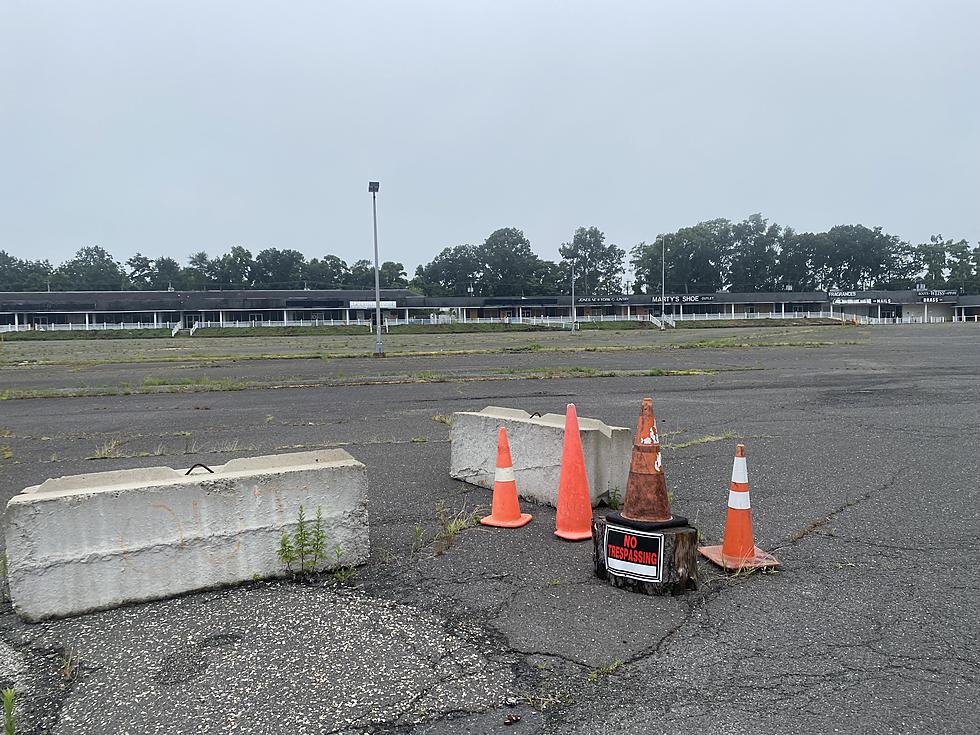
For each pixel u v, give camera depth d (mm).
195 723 2967
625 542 4281
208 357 32188
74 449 9828
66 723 2988
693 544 4227
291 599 4227
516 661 3426
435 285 151625
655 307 106625
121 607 4148
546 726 2887
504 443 5684
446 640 3654
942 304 103750
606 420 11297
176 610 4098
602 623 3828
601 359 27203
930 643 3566
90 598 4090
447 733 2854
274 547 4551
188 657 3523
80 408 14789
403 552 5027
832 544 5070
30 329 82875
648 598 4152
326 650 3566
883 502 6152
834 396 14180
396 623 3867
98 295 94688
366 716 2984
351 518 4734
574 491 5305
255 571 4500
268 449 9383
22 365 29203
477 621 3877
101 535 4113
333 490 4688
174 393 17406
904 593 4195
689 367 22438
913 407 12312
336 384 18641
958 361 23422
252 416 12945
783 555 4863
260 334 79312
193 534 4328
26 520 3967
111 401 15969
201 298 95000
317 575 4617
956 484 6754
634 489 4355
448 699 3102
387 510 6133
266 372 23469
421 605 4105
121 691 3227
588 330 78750
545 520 5766
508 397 15094
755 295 105625
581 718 2941
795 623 3805
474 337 62281
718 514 5852
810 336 45219
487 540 5254
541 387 17062
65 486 4297
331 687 3219
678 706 3018
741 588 4289
